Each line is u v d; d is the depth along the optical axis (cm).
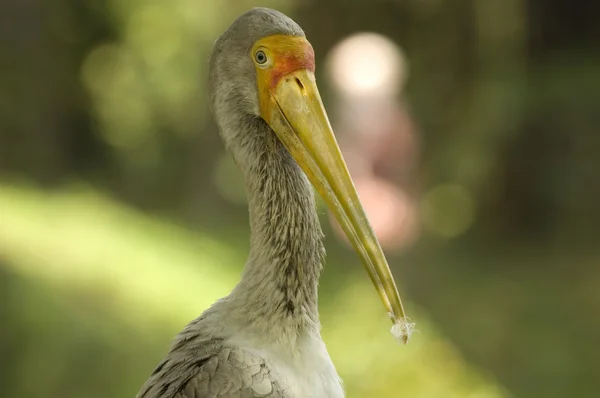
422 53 1959
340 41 2033
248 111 468
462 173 1842
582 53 1872
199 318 457
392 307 451
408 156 1500
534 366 1237
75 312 1018
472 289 1499
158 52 2123
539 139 1769
